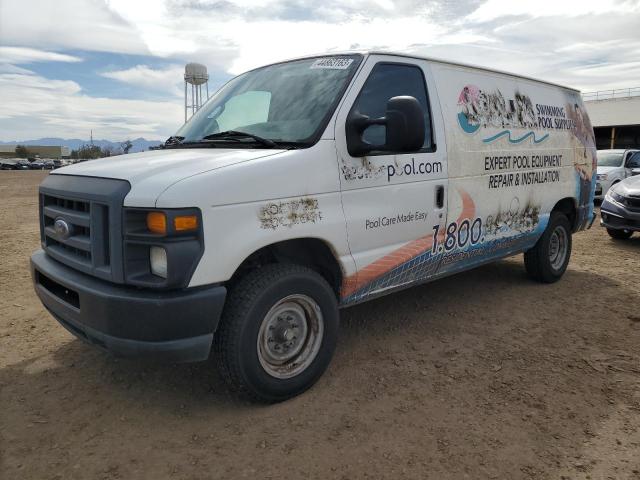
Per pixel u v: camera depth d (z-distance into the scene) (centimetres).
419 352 407
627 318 484
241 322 303
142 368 380
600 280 616
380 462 273
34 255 365
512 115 496
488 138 462
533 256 577
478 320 477
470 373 372
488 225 470
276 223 308
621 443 289
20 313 496
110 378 365
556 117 568
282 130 354
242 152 324
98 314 285
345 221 345
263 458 276
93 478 261
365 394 342
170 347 278
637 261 723
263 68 434
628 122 4109
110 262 287
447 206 422
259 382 315
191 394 344
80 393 345
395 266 388
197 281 278
